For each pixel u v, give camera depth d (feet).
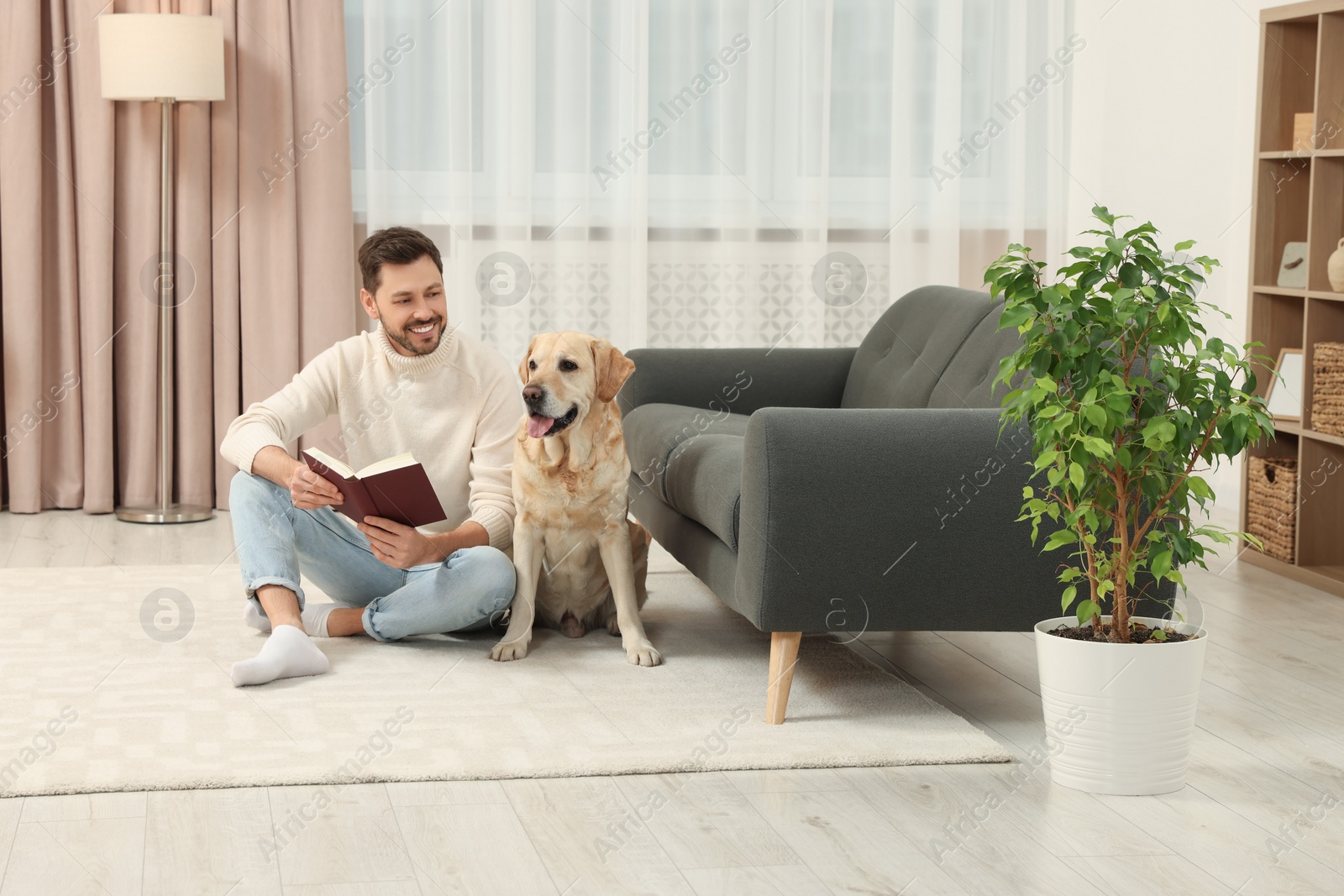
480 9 13.43
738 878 4.92
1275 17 10.68
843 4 14.26
